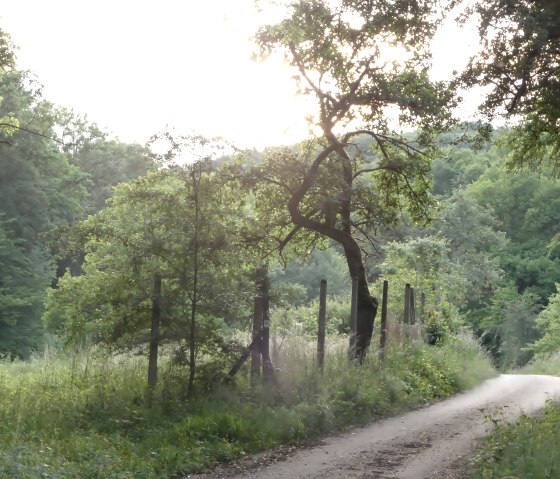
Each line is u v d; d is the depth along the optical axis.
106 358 15.12
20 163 52.84
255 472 10.14
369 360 18.77
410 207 21.98
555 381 25.66
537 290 69.94
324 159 20.02
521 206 73.06
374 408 15.58
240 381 14.45
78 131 69.31
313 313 31.31
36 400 12.80
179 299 13.90
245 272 14.58
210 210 14.32
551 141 18.88
